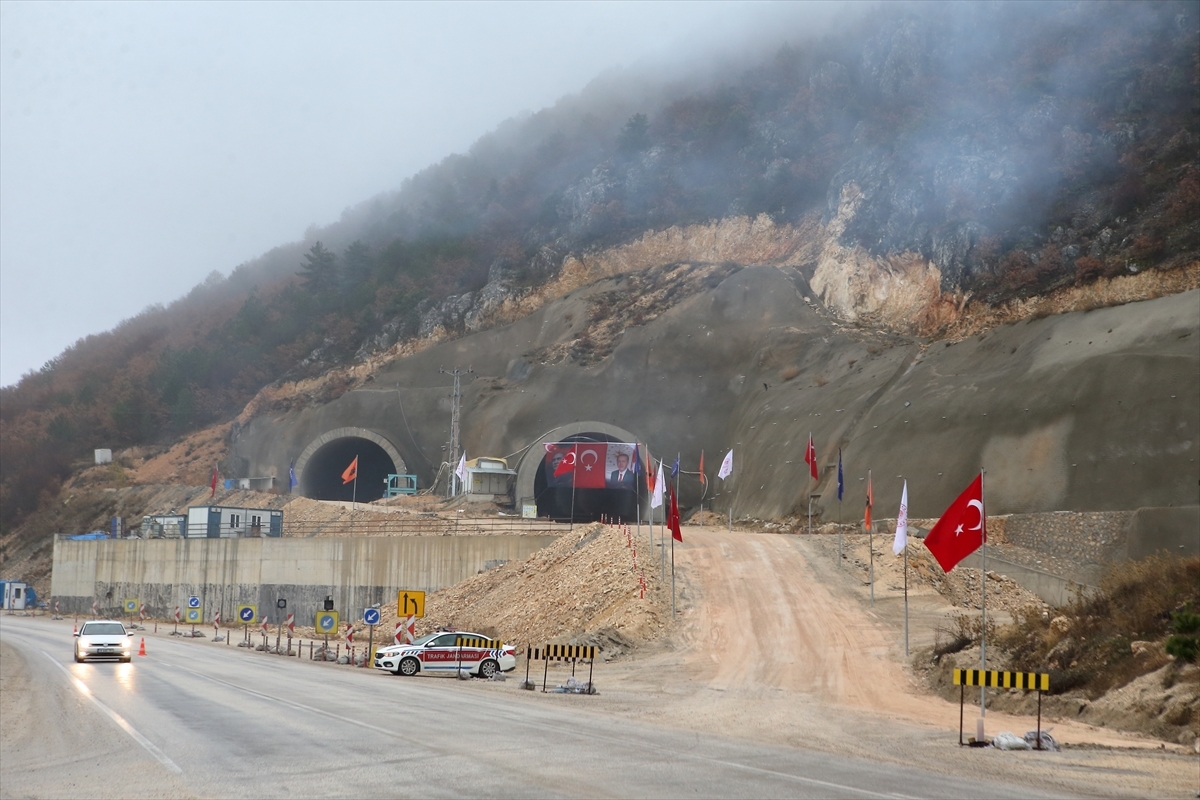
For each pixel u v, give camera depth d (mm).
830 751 17703
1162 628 24828
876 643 35031
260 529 74812
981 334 67188
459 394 95875
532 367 95000
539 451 80875
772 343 83312
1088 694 23797
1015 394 56469
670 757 16172
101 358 178750
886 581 42719
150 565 74688
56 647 47906
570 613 42375
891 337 76125
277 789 13023
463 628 48156
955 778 14906
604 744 17484
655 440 84312
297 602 65500
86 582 79250
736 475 76000
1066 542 47750
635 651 35688
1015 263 70875
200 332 167250
